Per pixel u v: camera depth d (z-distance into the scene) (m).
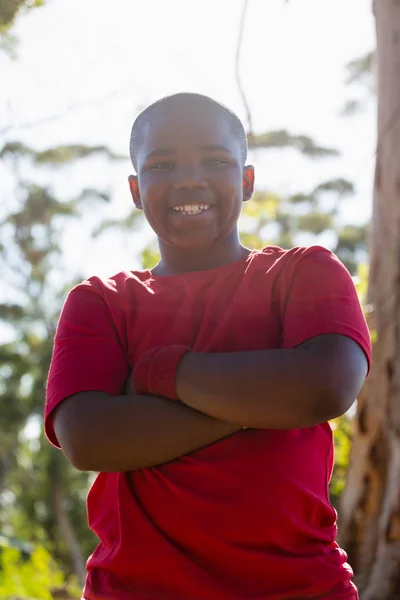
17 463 35.94
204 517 2.29
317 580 2.25
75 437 2.29
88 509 2.54
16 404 35.31
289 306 2.39
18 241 23.59
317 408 2.17
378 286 7.09
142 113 2.67
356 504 6.84
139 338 2.50
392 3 7.13
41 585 9.45
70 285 34.34
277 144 31.98
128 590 2.32
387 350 6.79
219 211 2.57
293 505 2.29
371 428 6.79
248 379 2.18
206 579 2.26
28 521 32.25
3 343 35.22
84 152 33.41
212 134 2.55
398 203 6.97
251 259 2.55
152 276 2.64
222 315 2.47
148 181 2.57
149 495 2.35
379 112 7.27
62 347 2.48
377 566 6.34
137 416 2.25
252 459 2.30
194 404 2.22
